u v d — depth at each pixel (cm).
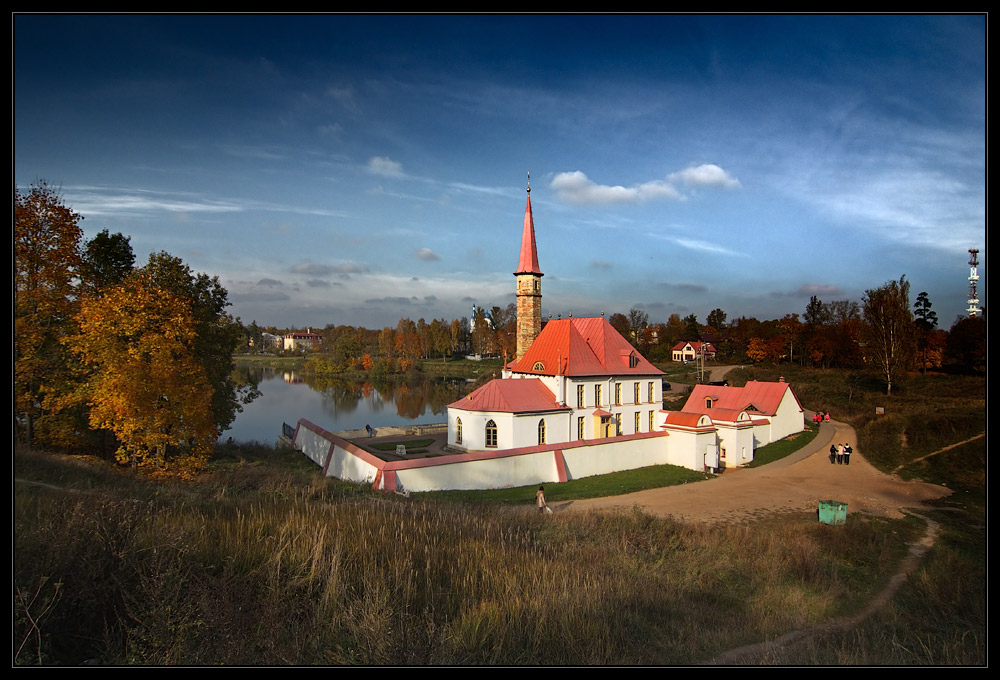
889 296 3600
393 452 4234
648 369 4978
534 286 5375
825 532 2133
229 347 3778
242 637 820
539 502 2483
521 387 4319
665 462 3934
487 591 1155
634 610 1134
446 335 15000
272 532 1294
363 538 1324
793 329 9394
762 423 4531
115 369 2336
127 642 788
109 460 2678
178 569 948
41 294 1728
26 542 862
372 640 828
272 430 5994
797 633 1128
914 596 1454
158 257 3375
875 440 3869
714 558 1678
